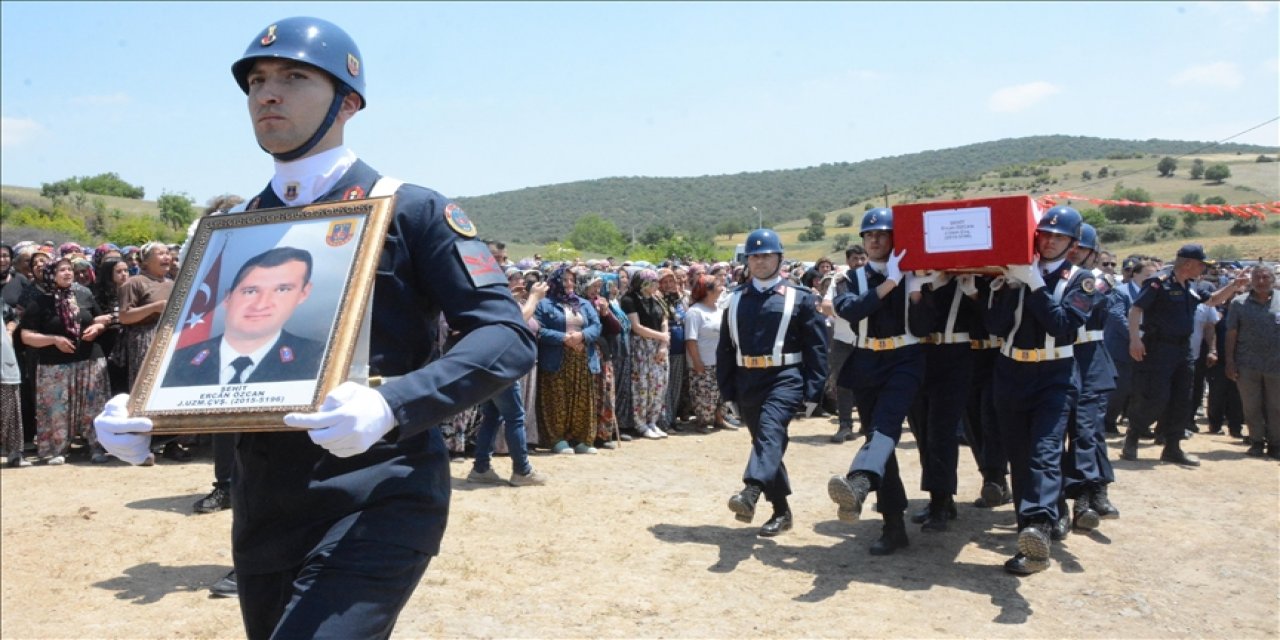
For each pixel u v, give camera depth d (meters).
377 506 2.04
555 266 10.07
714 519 6.48
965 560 5.54
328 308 1.98
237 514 2.15
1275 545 5.75
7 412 7.85
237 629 4.45
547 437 9.02
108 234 46.59
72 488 7.14
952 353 5.96
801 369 5.93
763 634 4.39
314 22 2.20
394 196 2.12
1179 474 7.86
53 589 4.98
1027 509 5.07
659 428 10.20
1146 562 5.45
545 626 4.46
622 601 4.81
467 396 1.94
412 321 2.14
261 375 1.95
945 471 6.07
